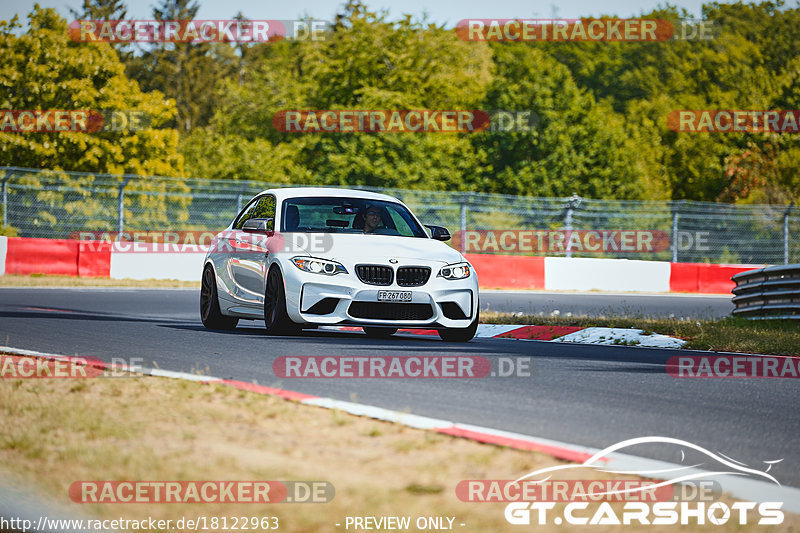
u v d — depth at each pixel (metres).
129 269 48.84
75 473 7.83
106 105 75.12
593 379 14.77
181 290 42.72
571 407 12.01
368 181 85.19
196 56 164.38
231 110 111.75
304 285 19.20
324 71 97.25
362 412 10.62
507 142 93.31
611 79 137.00
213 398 11.34
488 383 13.94
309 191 22.45
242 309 21.41
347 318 19.12
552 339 23.48
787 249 63.00
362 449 8.85
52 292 37.62
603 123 97.38
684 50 130.12
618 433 10.39
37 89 73.00
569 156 92.81
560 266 54.88
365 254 19.59
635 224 88.62
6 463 8.13
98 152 73.00
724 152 108.38
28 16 75.81
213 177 88.88
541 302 41.75
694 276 58.22
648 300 46.53
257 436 9.28
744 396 13.63
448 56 103.69
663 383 14.63
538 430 10.39
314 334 20.92
